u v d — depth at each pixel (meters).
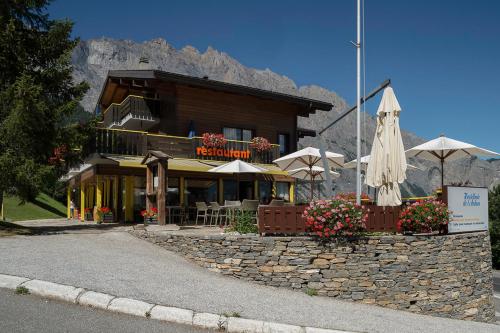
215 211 18.34
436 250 11.84
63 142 15.70
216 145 21.47
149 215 15.52
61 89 16.55
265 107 25.09
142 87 22.52
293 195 23.98
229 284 9.43
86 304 6.64
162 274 8.95
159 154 15.39
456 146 15.67
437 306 11.77
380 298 11.08
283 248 11.02
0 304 6.29
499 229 40.34
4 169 13.51
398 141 12.87
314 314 7.38
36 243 11.26
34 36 16.06
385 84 13.31
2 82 15.24
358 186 13.94
